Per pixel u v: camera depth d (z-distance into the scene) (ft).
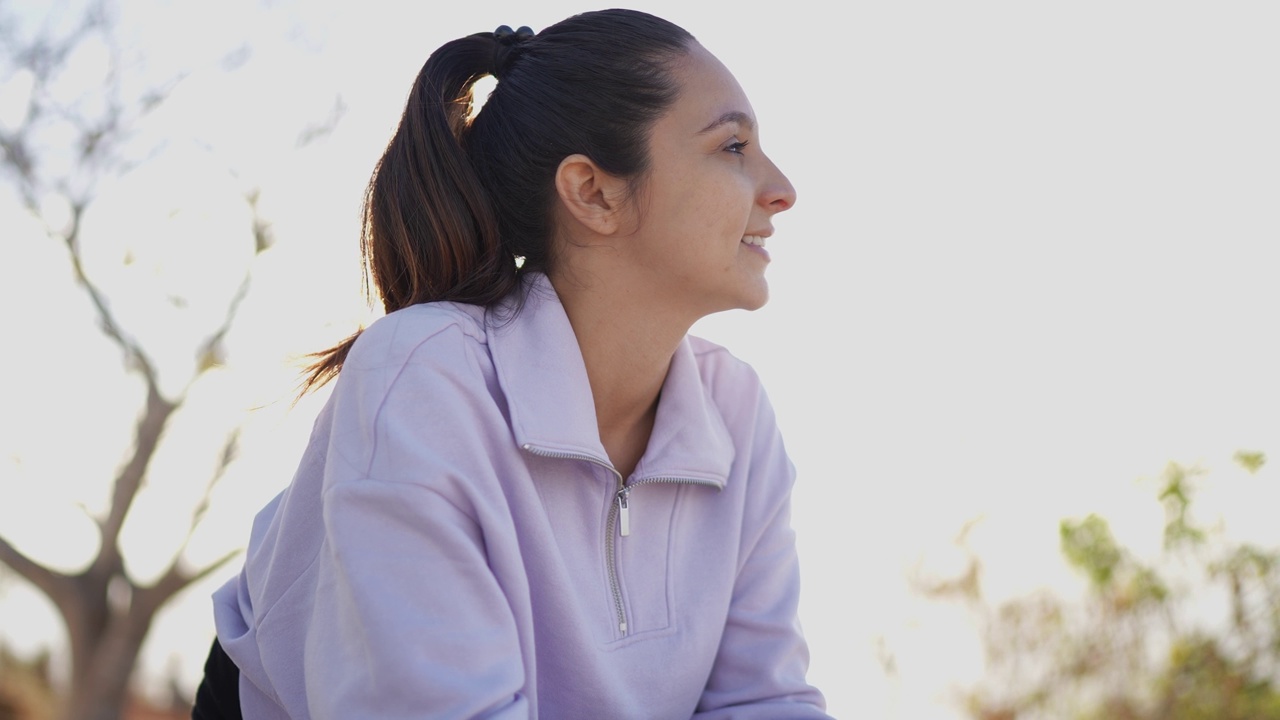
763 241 4.74
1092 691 13.15
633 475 4.59
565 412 4.31
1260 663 11.96
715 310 4.66
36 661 35.76
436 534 3.83
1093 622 13.30
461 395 4.12
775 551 5.09
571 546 4.38
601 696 4.26
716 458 4.76
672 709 4.58
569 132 4.61
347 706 3.75
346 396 4.10
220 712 4.88
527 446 4.18
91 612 32.68
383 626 3.73
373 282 4.92
